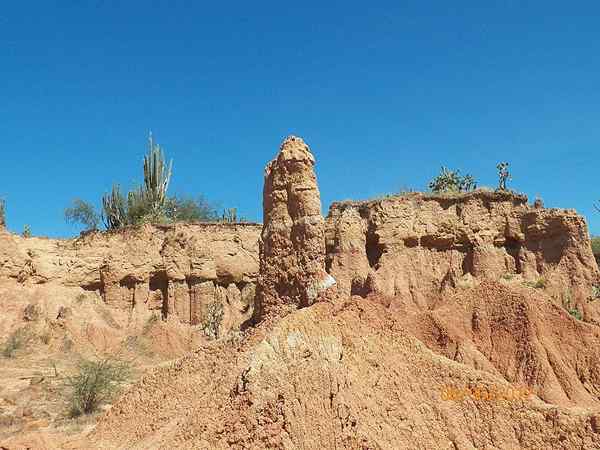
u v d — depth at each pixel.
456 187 69.31
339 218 50.97
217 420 11.55
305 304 16.61
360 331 13.84
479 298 26.41
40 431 19.97
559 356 24.69
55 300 46.62
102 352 41.75
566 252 48.94
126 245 52.19
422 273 49.38
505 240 51.72
